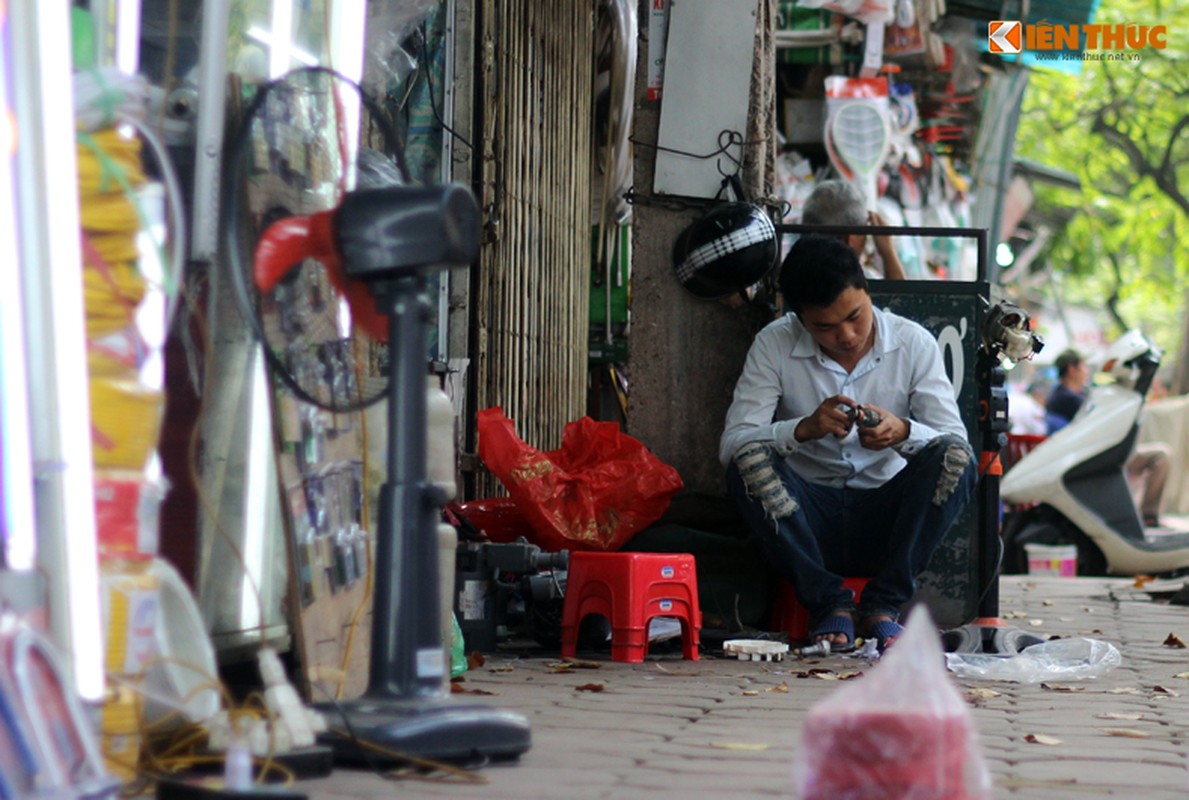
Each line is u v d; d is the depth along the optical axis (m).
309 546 3.76
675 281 7.44
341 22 4.05
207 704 3.29
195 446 3.40
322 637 3.81
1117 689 5.18
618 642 5.87
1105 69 25.64
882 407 6.65
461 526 6.56
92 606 2.83
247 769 2.82
